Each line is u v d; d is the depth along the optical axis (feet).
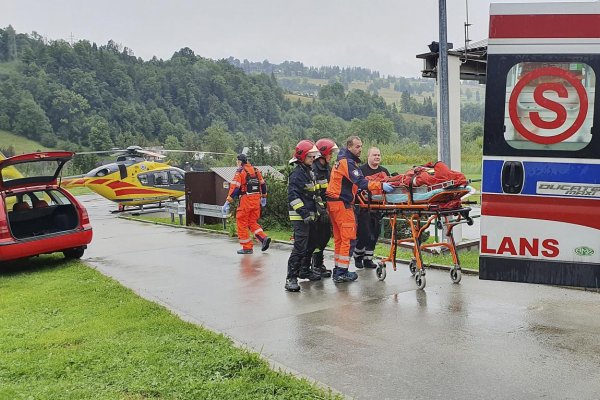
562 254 15.85
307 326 19.92
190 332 18.84
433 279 26.32
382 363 16.20
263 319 20.97
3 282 28.94
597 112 15.33
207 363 15.80
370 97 545.85
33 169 35.91
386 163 105.81
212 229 49.08
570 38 15.38
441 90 33.24
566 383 14.55
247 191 34.96
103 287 26.32
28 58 429.79
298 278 27.35
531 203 15.98
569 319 19.77
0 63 444.55
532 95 15.74
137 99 422.82
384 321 20.17
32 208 35.19
